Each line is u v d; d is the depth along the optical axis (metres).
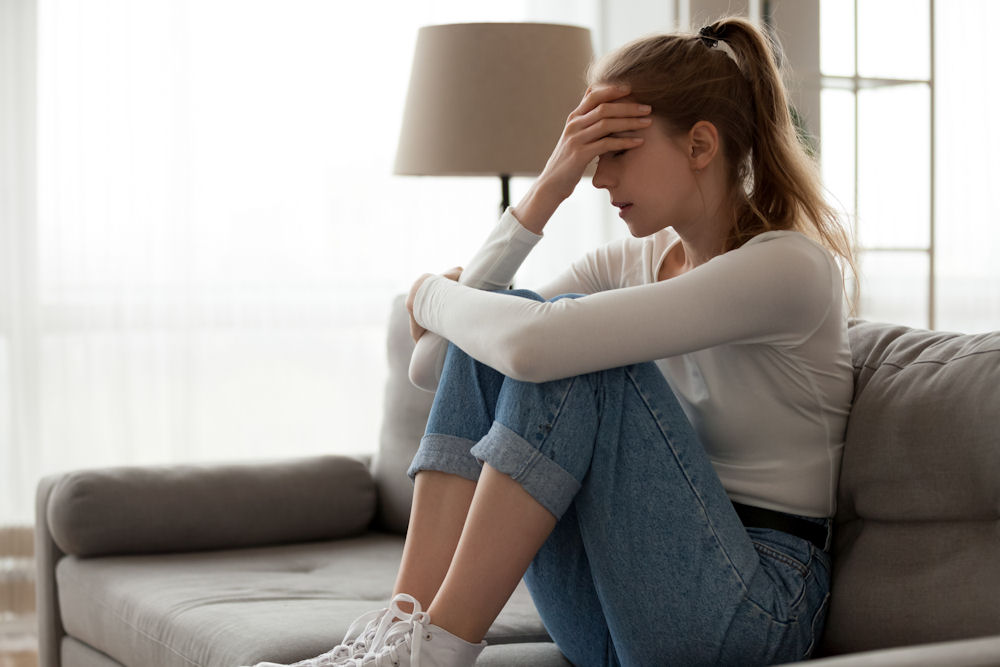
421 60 2.64
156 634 1.88
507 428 1.37
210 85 3.85
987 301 4.68
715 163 1.56
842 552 1.54
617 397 1.41
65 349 3.71
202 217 3.86
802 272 1.44
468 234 4.14
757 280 1.42
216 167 3.87
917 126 3.60
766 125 1.58
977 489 1.40
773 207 1.58
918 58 3.61
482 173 2.62
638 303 1.39
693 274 1.42
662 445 1.40
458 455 1.46
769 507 1.52
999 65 4.59
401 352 2.53
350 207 4.01
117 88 3.74
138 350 3.80
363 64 4.01
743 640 1.40
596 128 1.55
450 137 2.57
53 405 3.70
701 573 1.39
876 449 1.50
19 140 3.63
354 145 4.01
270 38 3.91
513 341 1.37
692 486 1.40
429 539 1.46
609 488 1.39
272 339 3.95
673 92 1.53
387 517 2.54
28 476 3.67
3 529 3.63
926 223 3.63
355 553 2.34
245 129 3.89
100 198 3.73
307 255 3.98
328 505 2.47
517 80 2.55
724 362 1.52
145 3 3.76
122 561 2.26
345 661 1.38
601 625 1.52
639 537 1.39
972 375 1.45
